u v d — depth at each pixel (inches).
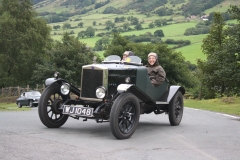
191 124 389.1
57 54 1630.2
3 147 230.8
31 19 1996.8
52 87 319.3
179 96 379.6
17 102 1174.3
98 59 1686.8
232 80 1101.7
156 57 363.6
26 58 1886.1
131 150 244.1
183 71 2063.2
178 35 4160.9
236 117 475.8
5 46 1887.3
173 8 7130.9
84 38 4431.6
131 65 335.6
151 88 344.5
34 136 275.0
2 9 1995.6
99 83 304.3
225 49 1087.6
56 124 325.4
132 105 295.4
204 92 1574.8
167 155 232.8
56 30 5398.6
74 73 1571.1
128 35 4143.7
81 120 391.5
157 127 361.1
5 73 1905.8
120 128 281.9
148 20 6053.2
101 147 248.5
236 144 275.0
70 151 229.5
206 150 251.6
